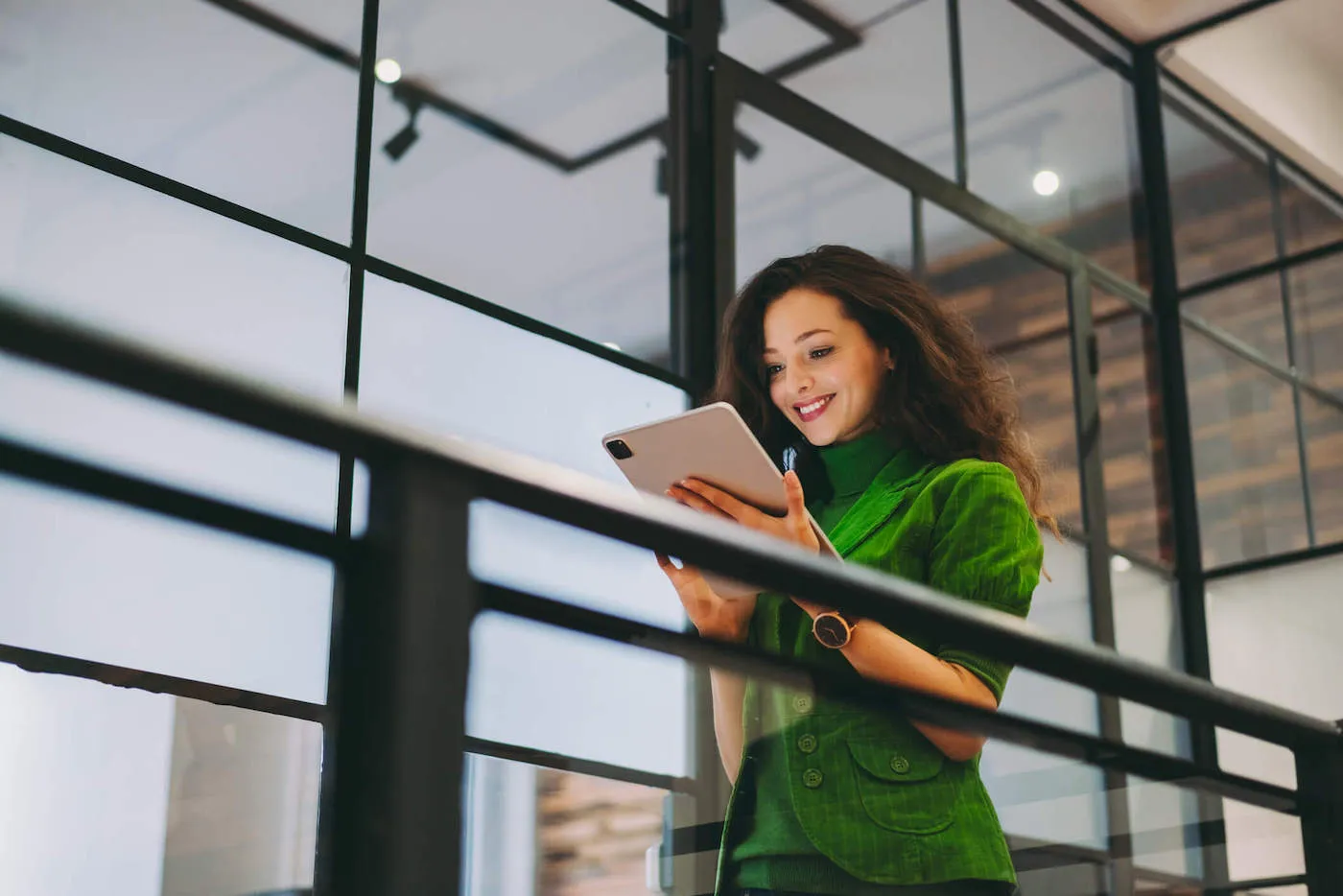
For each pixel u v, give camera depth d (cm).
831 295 163
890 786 127
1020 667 125
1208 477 552
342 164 331
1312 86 567
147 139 300
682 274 402
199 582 260
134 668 250
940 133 499
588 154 387
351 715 73
